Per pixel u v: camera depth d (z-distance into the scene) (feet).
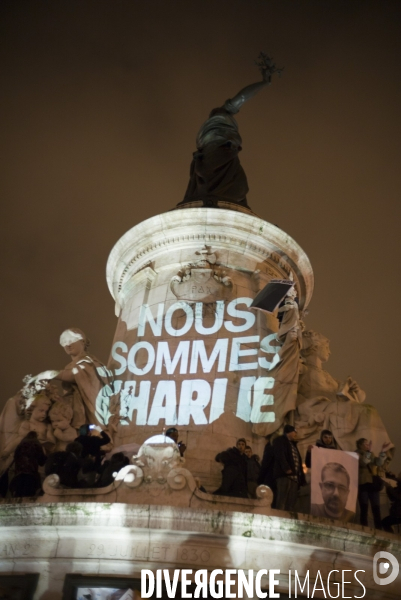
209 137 75.66
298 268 66.28
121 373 58.34
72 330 60.18
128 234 65.62
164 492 41.93
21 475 45.37
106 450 51.39
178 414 53.98
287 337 57.11
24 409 54.13
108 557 40.47
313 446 46.37
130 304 63.57
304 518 41.68
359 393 57.98
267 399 54.85
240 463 45.37
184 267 62.18
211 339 58.03
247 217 63.41
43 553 40.96
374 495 47.09
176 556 40.34
